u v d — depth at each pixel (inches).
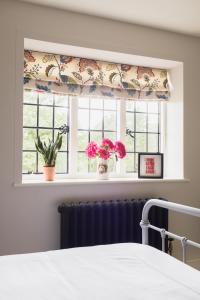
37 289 44.8
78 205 93.6
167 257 58.2
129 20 102.2
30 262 55.4
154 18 100.6
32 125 105.3
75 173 109.8
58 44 95.2
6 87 88.0
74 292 43.8
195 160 116.5
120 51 103.0
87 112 113.7
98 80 110.5
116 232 99.2
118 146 106.2
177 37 113.1
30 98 105.0
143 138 122.6
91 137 114.3
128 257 57.8
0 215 87.6
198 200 116.5
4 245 88.0
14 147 88.8
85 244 94.9
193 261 115.2
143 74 118.3
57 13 94.3
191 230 115.6
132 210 101.7
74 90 107.0
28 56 100.8
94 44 99.2
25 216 90.7
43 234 93.0
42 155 100.6
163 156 118.3
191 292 43.8
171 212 112.2
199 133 117.2
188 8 93.2
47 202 93.7
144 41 107.0
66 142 110.3
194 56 116.5
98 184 101.1
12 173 88.7
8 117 88.3
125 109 118.1
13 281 47.5
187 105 115.2
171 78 121.7
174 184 112.9
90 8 93.8
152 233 104.0
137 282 47.2
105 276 49.5
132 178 113.9
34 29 91.3
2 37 87.7
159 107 125.3
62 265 54.1
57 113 109.1
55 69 104.2
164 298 42.0
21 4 89.9
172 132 120.7
